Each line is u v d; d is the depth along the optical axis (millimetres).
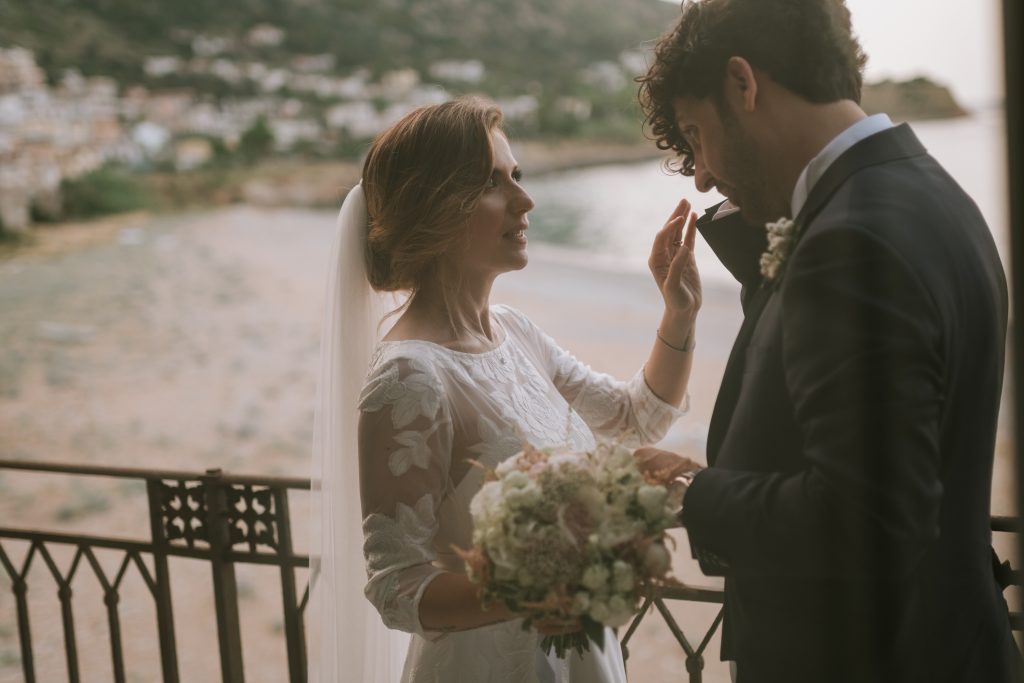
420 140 1563
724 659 1410
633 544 1212
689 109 1326
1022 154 733
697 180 1390
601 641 1206
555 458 1274
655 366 1827
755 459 1245
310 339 19750
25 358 17938
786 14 1229
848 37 1238
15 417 14391
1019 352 755
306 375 16984
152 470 2250
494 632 1537
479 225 1583
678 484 1303
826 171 1211
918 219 1115
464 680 1527
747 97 1252
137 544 2326
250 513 2186
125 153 58594
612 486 1237
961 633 1218
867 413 1052
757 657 1280
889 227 1098
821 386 1086
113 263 30234
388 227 1594
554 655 1591
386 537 1416
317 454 1783
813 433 1099
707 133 1318
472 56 86750
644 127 1419
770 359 1235
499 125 1625
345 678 1736
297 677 2170
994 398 1205
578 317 20203
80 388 16062
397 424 1438
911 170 1162
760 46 1236
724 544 1196
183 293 24656
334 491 1743
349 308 1724
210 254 32062
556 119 71312
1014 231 744
